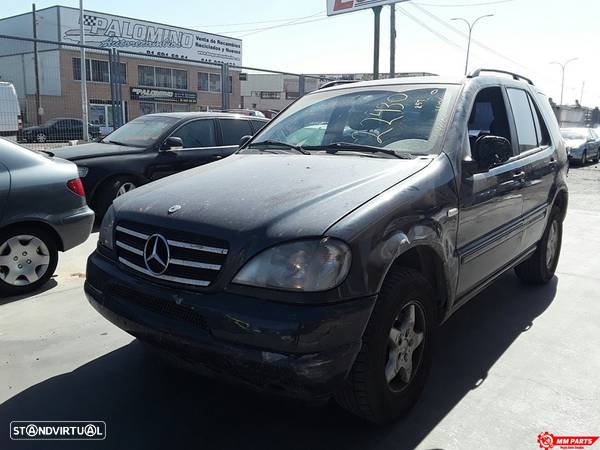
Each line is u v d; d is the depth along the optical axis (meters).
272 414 2.98
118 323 2.80
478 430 2.84
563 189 5.11
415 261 3.01
